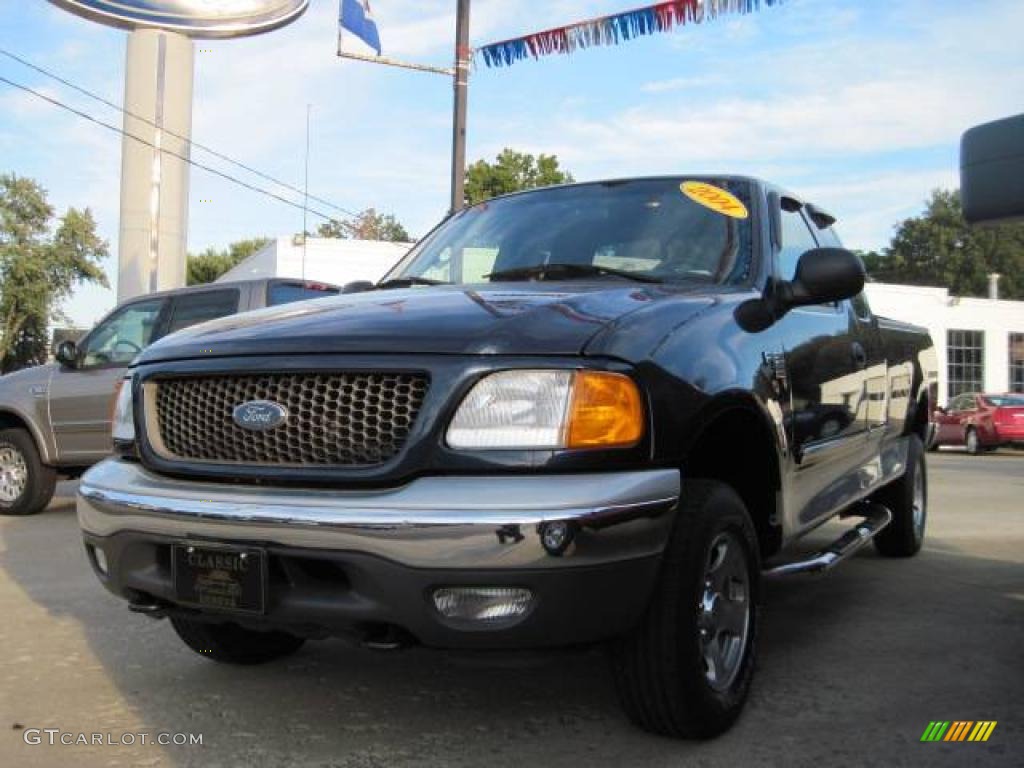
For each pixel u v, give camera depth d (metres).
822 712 3.40
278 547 2.69
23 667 3.97
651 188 4.30
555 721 3.32
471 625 2.59
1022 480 12.47
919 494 6.41
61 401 8.44
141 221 21.78
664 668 2.90
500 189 44.97
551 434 2.65
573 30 12.38
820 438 4.01
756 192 4.14
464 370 2.68
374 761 3.00
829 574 5.78
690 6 11.15
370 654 4.14
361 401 2.76
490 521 2.52
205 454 3.00
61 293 50.66
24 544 7.03
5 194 48.97
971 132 2.35
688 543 2.92
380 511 2.58
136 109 21.92
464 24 13.91
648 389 2.79
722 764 2.95
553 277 3.81
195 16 22.28
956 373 34.56
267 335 3.00
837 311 4.54
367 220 49.72
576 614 2.58
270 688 3.70
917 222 71.44
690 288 3.49
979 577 5.69
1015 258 68.50
